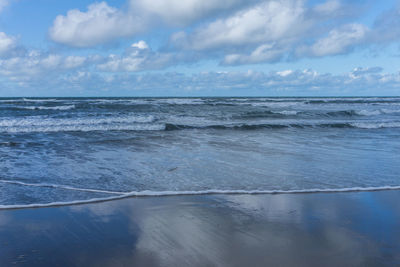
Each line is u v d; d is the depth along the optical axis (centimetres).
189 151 888
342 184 551
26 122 1532
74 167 670
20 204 421
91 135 1212
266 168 671
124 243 312
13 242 309
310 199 466
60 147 937
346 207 431
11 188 502
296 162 739
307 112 2512
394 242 324
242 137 1214
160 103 3275
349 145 1022
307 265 275
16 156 789
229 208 421
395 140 1162
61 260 277
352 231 351
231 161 746
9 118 1712
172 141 1087
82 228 348
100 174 609
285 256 290
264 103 4028
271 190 509
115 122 1702
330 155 835
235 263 276
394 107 3512
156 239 322
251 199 462
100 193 482
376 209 425
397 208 431
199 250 299
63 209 408
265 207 427
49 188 507
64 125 1452
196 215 393
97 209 410
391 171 656
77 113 2155
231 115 2267
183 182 554
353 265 277
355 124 1689
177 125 1495
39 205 420
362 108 3250
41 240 316
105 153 847
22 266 265
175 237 328
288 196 479
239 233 340
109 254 289
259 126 1581
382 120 2116
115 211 404
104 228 348
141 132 1334
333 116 2436
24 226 350
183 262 276
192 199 459
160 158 781
